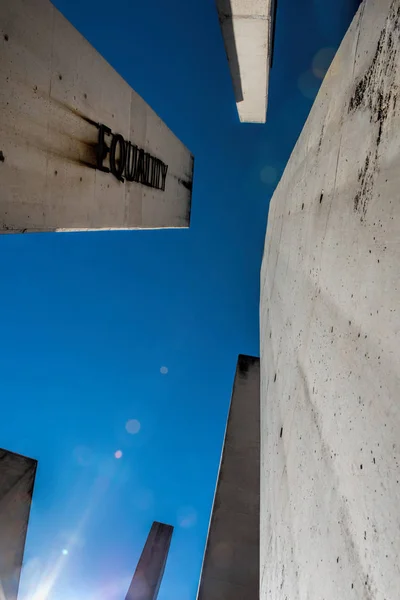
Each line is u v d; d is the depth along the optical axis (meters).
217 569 6.29
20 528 6.07
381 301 1.69
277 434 3.86
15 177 2.92
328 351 2.41
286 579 2.68
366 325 1.84
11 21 2.84
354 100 2.51
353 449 1.80
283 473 3.26
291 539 2.68
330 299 2.53
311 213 3.60
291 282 4.46
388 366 1.57
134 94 5.37
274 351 5.16
